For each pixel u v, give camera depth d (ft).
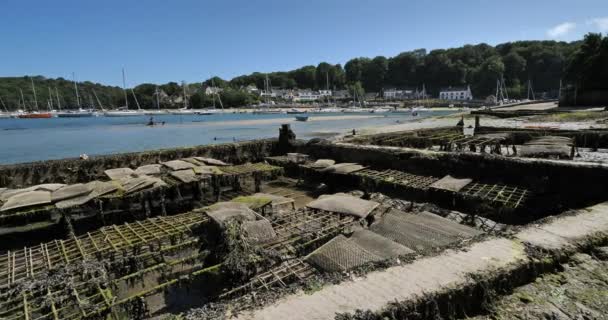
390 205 50.67
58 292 25.94
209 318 14.35
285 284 23.76
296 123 237.86
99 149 123.95
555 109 161.99
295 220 37.24
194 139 150.92
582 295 17.39
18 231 47.19
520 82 478.18
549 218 25.09
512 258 18.86
